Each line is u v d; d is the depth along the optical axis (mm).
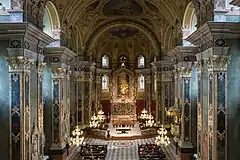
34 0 15070
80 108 32156
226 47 13750
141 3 26828
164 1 22766
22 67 13797
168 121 30766
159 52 32344
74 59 31062
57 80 21250
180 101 21906
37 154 15812
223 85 13867
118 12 29438
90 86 33625
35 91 15914
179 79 22047
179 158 21703
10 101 13844
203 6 15266
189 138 21266
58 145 21188
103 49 41219
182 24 21141
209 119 14352
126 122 39312
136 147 27734
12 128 13836
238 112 13898
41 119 16750
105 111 41250
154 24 30703
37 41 15562
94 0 24203
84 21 29656
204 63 15492
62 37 21328
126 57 42125
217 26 13320
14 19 13812
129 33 37969
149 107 39469
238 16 13922
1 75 13969
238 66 13945
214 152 13812
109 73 41906
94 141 30641
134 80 41375
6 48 13820
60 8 20641
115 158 23609
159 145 25672
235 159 13852
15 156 13820
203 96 15695
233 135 13891
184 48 20844
